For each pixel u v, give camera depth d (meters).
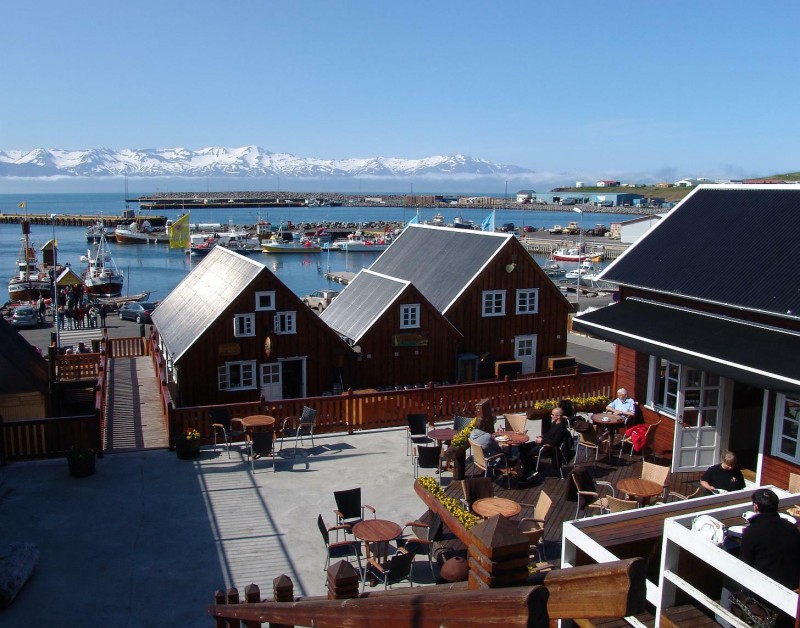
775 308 15.45
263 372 28.02
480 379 33.97
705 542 7.94
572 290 78.56
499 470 16.50
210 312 28.00
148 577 12.91
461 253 36.00
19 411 23.47
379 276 33.72
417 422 19.03
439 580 11.55
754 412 18.52
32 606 11.91
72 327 50.97
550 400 21.67
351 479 17.52
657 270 19.31
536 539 11.98
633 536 9.45
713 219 19.95
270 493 16.67
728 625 8.23
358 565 12.56
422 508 15.74
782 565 7.99
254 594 7.50
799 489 13.11
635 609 3.39
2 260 116.94
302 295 80.69
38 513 15.50
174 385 28.00
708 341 15.81
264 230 163.25
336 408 21.27
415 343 30.73
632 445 18.17
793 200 18.58
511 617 3.01
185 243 83.44
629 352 20.25
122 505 15.96
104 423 22.95
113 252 131.62
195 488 16.92
